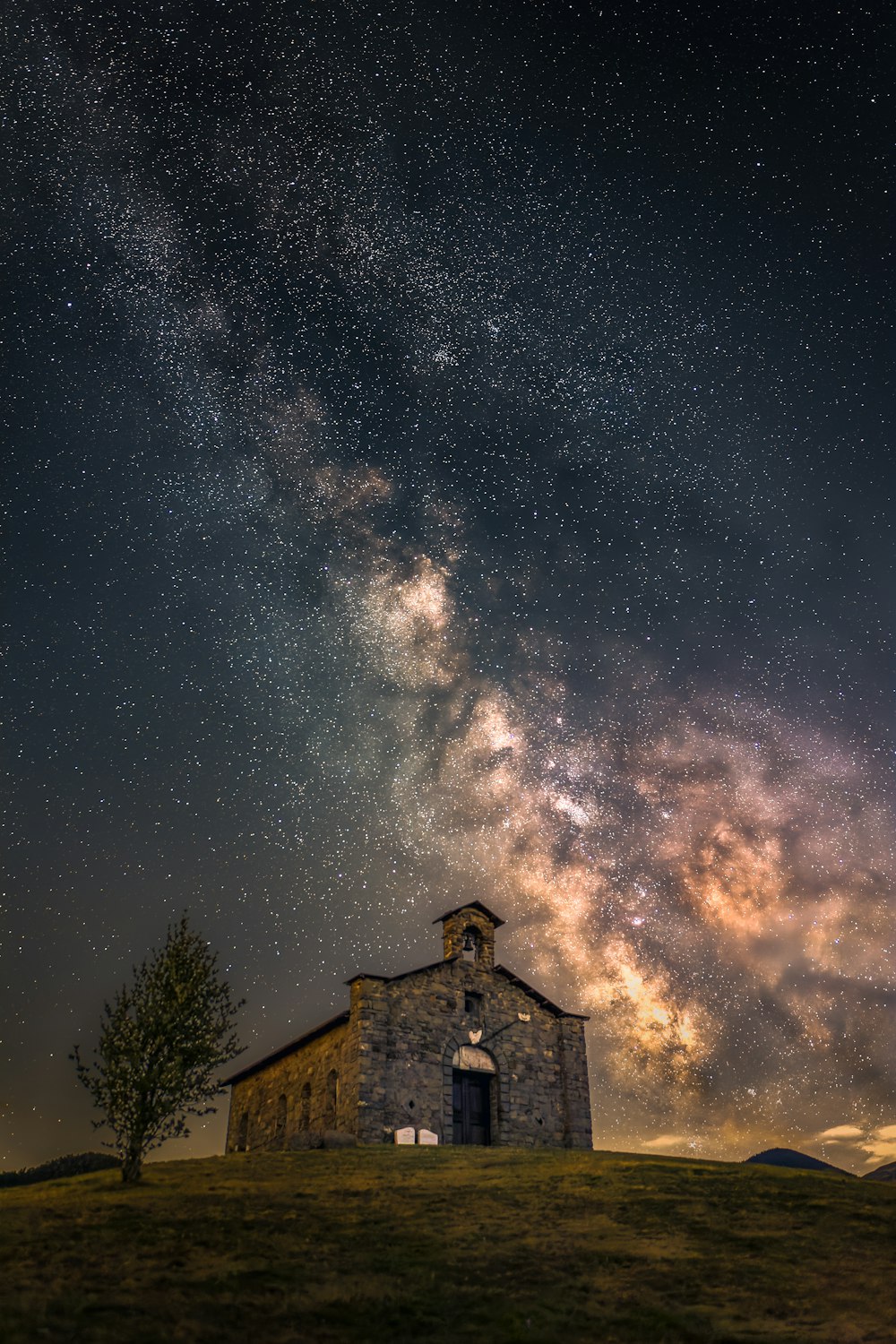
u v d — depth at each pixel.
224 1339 12.25
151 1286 14.37
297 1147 33.47
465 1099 38.91
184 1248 16.78
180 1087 25.72
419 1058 38.16
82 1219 18.92
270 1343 12.23
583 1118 40.59
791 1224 19.86
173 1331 12.35
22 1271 14.90
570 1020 42.81
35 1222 18.50
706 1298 14.84
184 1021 26.62
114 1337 12.00
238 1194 22.27
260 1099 45.12
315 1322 13.13
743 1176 25.66
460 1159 28.97
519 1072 40.28
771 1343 12.80
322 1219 19.78
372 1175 25.81
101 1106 25.39
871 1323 13.64
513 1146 38.03
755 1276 16.05
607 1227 19.56
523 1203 21.88
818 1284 15.62
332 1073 38.81
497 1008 41.31
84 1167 36.19
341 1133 34.22
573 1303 14.47
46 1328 12.12
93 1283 14.36
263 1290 14.41
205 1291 14.21
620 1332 13.27
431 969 40.50
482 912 43.53
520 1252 17.48
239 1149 45.41
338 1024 39.34
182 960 27.83
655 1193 22.91
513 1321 13.53
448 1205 21.58
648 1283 15.62
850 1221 20.12
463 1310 14.04
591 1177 25.06
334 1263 16.23
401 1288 14.96
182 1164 27.95
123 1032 26.23
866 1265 16.78
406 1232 18.84
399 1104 36.66
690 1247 17.95
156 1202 21.00
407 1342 12.59
